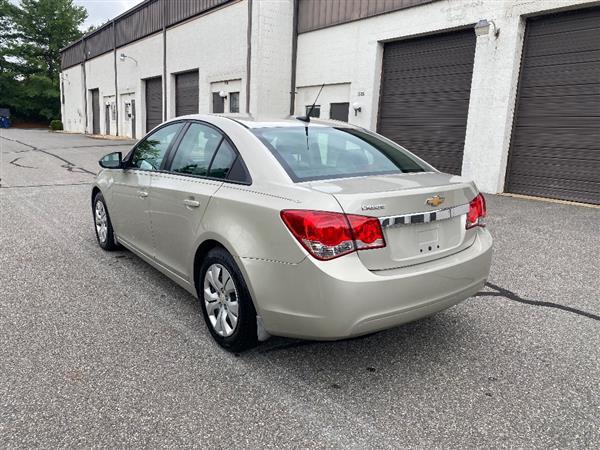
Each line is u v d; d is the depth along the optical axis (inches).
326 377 107.0
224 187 116.1
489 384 105.6
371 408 95.7
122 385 100.8
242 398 97.7
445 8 427.5
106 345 118.2
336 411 94.3
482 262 114.8
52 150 736.3
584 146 351.6
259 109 634.8
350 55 533.6
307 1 590.2
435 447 84.5
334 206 93.4
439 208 105.0
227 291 114.0
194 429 87.4
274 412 93.4
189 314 138.2
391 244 98.5
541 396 101.3
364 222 94.0
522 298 157.8
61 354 113.0
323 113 587.5
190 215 124.6
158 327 129.1
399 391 102.0
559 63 360.2
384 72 506.0
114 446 82.3
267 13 617.6
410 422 91.4
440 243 107.5
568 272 185.6
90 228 235.6
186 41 811.4
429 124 464.8
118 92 1133.1
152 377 104.3
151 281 163.6
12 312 135.7
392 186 102.7
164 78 894.4
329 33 561.3
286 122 135.6
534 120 379.9
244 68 663.1
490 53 393.7
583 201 355.9
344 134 136.3
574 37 350.0
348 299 91.6
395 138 501.0
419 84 470.9
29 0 2018.9
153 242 148.9
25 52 2010.3
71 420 88.7
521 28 374.9
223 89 727.1
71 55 1464.1
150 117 1003.9
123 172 169.6
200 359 113.0
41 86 1994.3
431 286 101.7
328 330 94.1
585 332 132.9
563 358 118.0
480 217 119.7
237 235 106.7
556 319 141.3
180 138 145.0
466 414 94.4
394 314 96.9
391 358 116.4
